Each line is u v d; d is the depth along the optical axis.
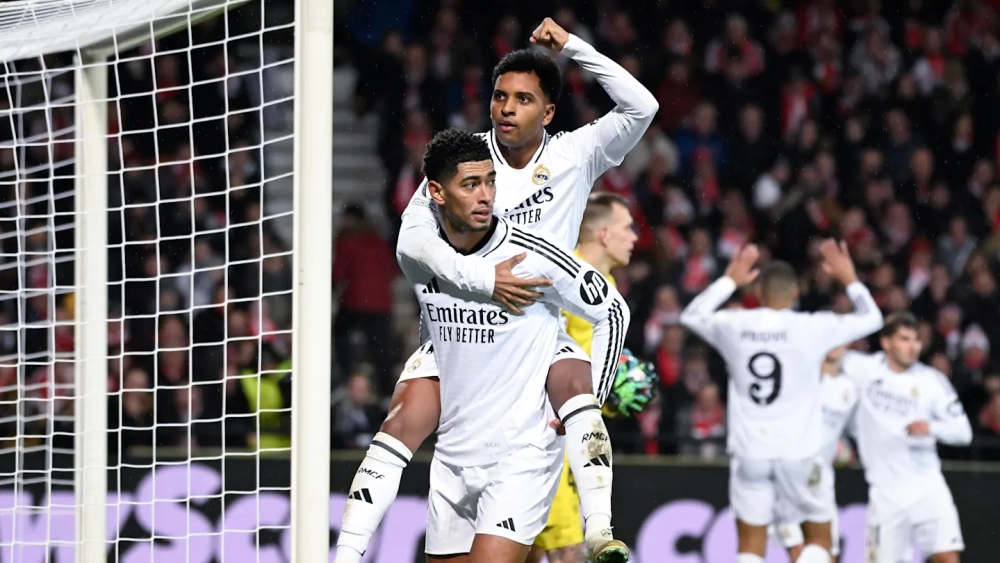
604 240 15.04
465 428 10.22
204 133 28.78
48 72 14.41
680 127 30.28
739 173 29.70
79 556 13.54
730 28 31.30
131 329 24.41
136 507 18.17
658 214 28.59
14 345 24.11
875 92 31.14
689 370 24.50
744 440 19.66
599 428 10.04
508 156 10.78
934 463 20.20
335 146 29.77
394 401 10.59
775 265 20.42
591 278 10.10
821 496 19.78
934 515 20.02
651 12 31.58
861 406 20.34
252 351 24.16
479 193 9.68
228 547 18.08
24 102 27.30
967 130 30.98
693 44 31.34
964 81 31.38
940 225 29.56
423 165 9.91
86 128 13.82
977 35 31.73
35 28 13.50
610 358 10.38
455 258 9.78
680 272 27.66
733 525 19.34
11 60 14.09
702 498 19.36
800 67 31.19
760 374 19.83
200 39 29.41
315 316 10.45
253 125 29.00
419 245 9.93
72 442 22.53
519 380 10.09
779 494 19.72
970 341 27.33
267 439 22.28
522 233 10.00
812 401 19.86
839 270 20.84
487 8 31.36
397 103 30.08
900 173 30.27
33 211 27.05
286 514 18.17
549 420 10.27
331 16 10.58
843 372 20.33
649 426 23.80
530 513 10.12
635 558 19.09
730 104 30.80
